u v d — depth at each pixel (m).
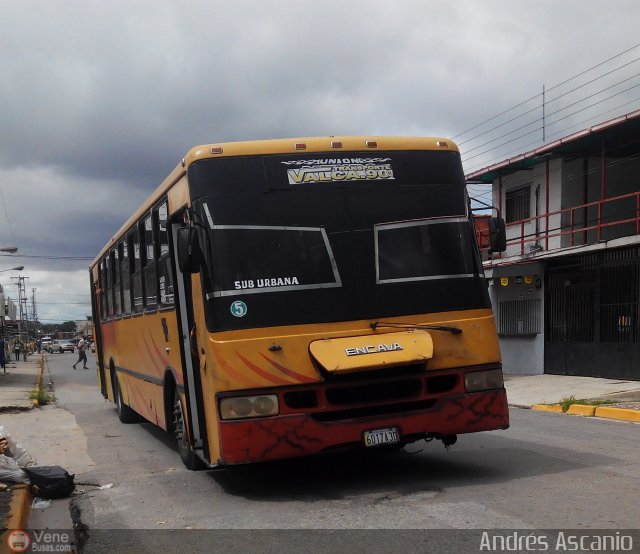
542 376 19.14
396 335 6.41
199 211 6.43
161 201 8.25
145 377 9.99
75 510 6.53
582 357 18.33
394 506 5.95
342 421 6.17
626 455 8.12
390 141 7.00
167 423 8.64
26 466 7.19
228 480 7.39
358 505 6.05
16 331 56.25
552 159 20.30
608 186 20.33
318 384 6.16
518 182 21.98
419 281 6.66
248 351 6.12
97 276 15.79
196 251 6.32
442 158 7.11
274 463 7.99
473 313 6.73
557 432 10.19
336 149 6.82
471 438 9.52
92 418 14.59
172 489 7.13
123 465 8.78
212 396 6.22
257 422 6.02
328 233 6.56
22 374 33.59
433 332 6.54
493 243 7.46
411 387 6.47
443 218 6.90
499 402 6.66
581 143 18.25
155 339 9.05
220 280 6.27
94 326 17.08
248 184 6.55
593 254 17.94
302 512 5.93
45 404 18.70
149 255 9.30
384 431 6.26
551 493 6.23
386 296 6.54
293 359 6.16
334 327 6.34
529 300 20.36
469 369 6.60
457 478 6.91
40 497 6.88
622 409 12.14
